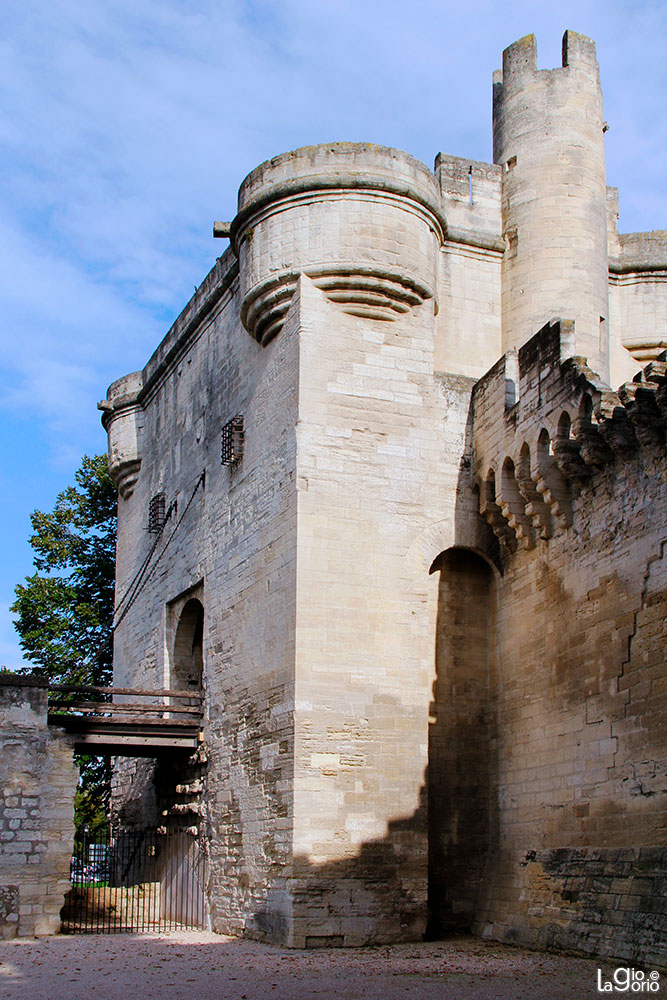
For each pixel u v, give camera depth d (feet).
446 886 74.33
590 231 86.74
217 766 85.51
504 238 88.58
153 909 96.12
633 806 58.65
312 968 58.13
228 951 67.31
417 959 61.16
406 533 77.30
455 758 76.64
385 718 73.51
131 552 122.72
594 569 65.16
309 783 70.79
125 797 115.85
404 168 80.23
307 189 79.51
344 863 70.23
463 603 79.61
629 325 93.66
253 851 76.33
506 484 74.69
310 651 72.95
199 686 104.94
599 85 91.86
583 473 66.44
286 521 76.64
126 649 120.06
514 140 89.71
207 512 95.66
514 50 91.71
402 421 79.15
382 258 78.43
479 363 85.87
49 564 153.58
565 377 66.80
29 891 79.82
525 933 65.82
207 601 92.73
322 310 78.95
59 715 86.79
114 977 56.13
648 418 58.29
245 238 83.51
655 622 58.29
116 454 125.18
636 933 54.95
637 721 59.11
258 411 84.89
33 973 58.08
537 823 68.95
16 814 80.74
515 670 74.38
